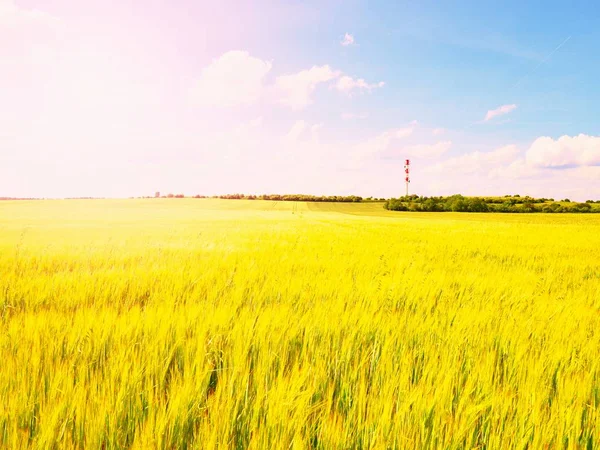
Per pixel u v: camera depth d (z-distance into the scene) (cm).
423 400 215
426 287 534
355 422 203
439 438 187
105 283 541
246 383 230
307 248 1182
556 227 3216
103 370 249
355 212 9400
